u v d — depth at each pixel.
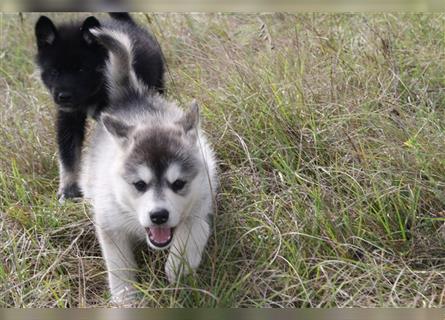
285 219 1.39
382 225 1.38
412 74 1.69
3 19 2.20
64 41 1.67
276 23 1.98
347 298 1.26
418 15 1.85
